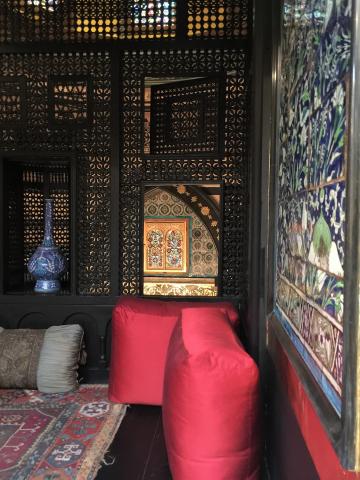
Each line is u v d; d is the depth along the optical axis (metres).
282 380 1.83
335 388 1.04
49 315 3.37
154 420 2.70
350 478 0.93
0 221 3.34
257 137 2.42
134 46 3.25
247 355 1.74
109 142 3.33
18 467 2.19
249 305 2.72
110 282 3.37
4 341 3.19
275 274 2.14
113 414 2.77
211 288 3.47
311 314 1.32
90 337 3.39
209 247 3.48
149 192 3.52
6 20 3.29
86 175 3.37
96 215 3.38
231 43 3.21
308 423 1.34
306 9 1.46
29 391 3.13
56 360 3.11
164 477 2.11
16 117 3.36
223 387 1.70
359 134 0.89
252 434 1.74
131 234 3.39
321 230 1.21
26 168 3.67
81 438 2.48
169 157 3.29
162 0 3.23
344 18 1.01
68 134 3.34
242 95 3.26
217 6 3.21
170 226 3.52
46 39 3.28
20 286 3.66
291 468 1.63
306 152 1.43
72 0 3.25
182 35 3.23
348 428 0.91
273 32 2.15
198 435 1.71
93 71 3.31
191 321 2.26
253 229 2.53
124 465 2.21
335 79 1.09
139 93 3.32
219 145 3.24
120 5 3.24
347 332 0.92
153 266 3.52
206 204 3.47
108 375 3.36
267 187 2.32
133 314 2.87
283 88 1.97
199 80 3.29
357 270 0.89
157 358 2.83
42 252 3.44
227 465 1.71
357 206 0.89
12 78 3.32
